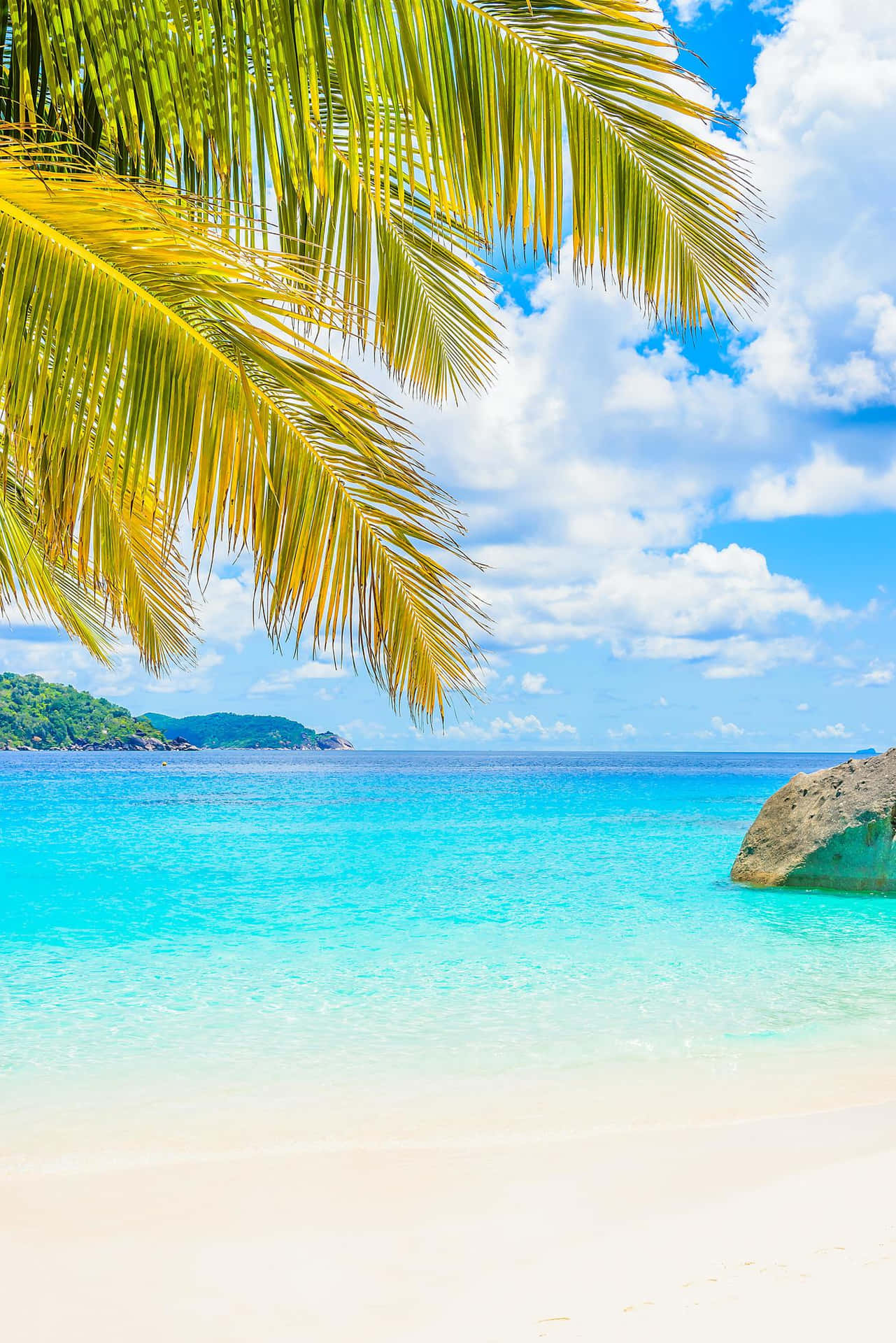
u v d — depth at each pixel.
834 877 13.55
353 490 2.42
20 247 2.09
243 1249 3.44
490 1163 4.34
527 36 2.84
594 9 2.80
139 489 2.33
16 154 2.09
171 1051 6.34
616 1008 7.43
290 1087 5.61
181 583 4.75
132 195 2.10
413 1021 7.08
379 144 2.74
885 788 13.55
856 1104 5.16
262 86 2.29
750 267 3.22
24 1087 5.62
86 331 2.15
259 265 2.20
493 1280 3.10
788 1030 6.79
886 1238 3.25
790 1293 2.81
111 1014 7.31
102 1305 3.02
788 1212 3.57
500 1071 5.88
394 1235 3.53
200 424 2.27
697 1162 4.26
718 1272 3.03
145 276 2.17
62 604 5.06
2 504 3.99
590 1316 2.76
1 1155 4.55
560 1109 5.17
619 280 3.21
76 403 2.18
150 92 2.26
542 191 3.00
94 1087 5.62
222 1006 7.58
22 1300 3.06
